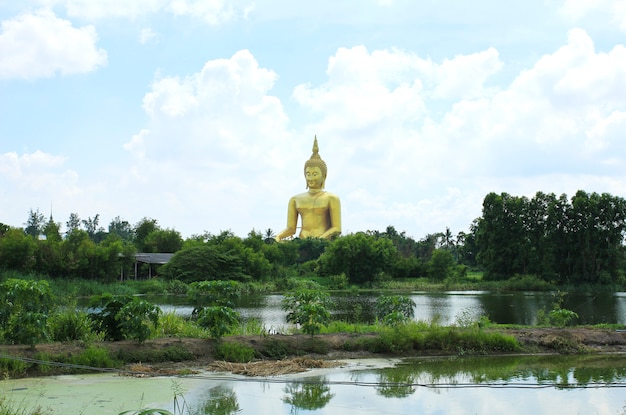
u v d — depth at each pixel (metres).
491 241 90.50
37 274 65.69
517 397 16.72
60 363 18.45
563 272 88.50
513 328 28.27
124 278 84.75
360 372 20.14
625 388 17.88
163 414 11.29
